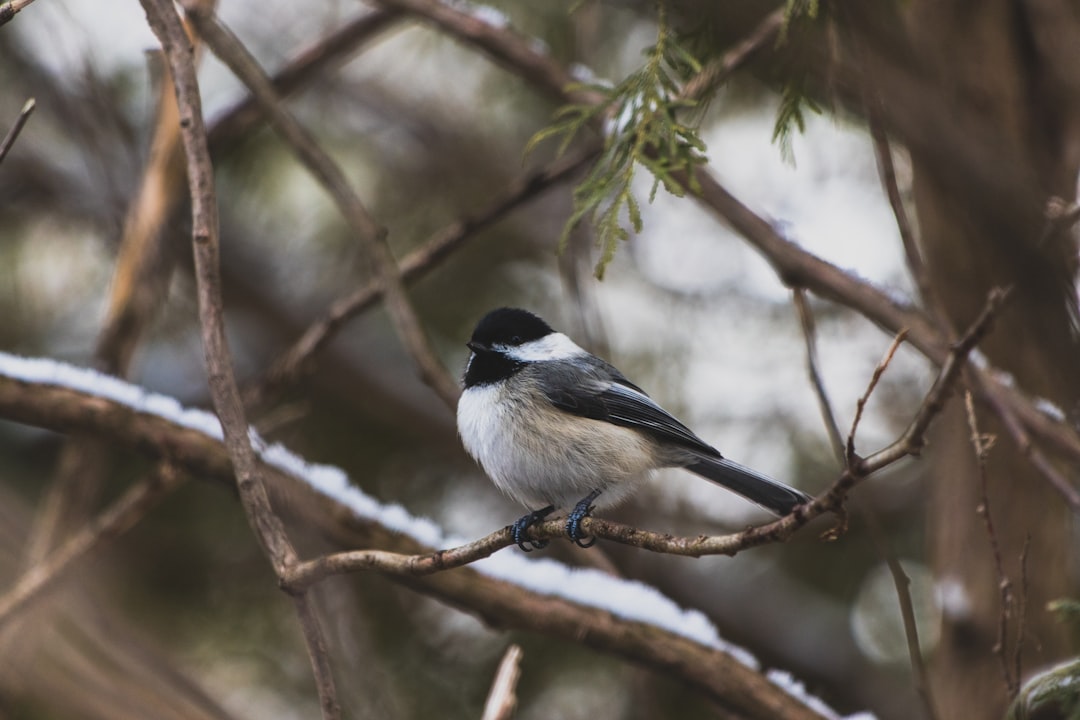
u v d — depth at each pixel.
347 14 14.55
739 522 13.45
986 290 7.91
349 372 13.70
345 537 7.79
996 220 6.03
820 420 13.53
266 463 7.77
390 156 15.06
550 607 7.68
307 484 7.82
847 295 8.34
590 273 10.99
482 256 14.34
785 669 12.76
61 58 10.40
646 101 6.10
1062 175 7.72
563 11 12.08
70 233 13.52
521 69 9.41
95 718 7.72
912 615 6.64
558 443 8.48
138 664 8.26
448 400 9.01
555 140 14.66
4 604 7.77
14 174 13.10
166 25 6.70
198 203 6.43
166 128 9.88
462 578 7.66
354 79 14.88
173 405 7.84
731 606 12.83
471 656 12.12
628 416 8.68
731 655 7.78
